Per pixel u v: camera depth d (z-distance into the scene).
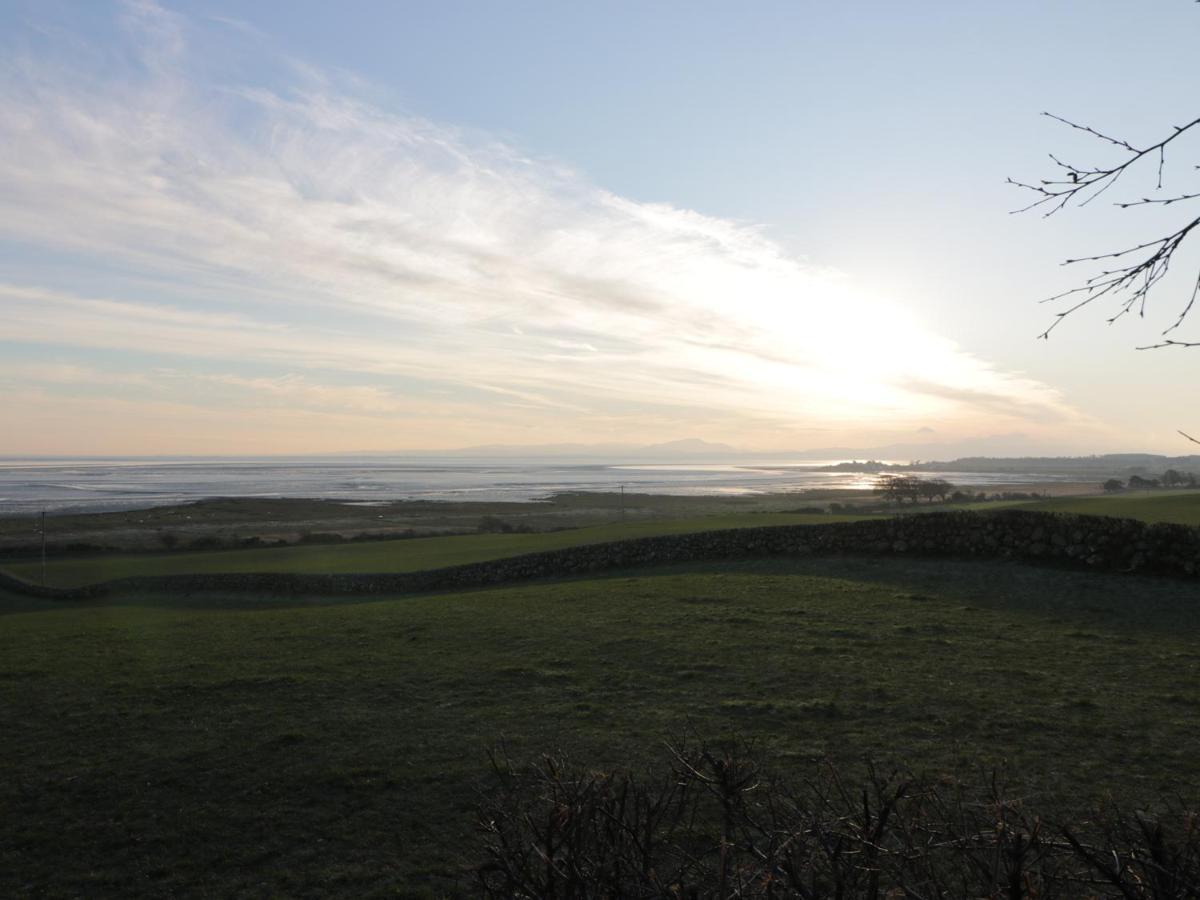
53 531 81.12
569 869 3.61
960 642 15.67
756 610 19.42
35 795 9.92
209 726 12.29
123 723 12.61
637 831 3.83
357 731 11.80
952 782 8.88
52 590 39.22
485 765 10.19
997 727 10.83
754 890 3.69
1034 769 9.33
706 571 26.64
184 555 51.66
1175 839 7.14
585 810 3.92
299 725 12.18
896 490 100.25
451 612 21.75
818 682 13.23
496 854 3.98
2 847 8.66
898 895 3.75
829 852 3.60
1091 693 12.22
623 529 44.12
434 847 8.33
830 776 9.04
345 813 9.19
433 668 15.21
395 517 99.31
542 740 10.99
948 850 5.07
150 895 7.70
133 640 20.16
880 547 25.77
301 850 8.43
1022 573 21.72
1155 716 11.09
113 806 9.58
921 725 10.99
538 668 14.80
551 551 31.44
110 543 68.31
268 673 15.39
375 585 33.34
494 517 98.56
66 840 8.79
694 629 17.58
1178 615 17.20
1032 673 13.40
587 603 21.73
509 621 19.67
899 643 15.72
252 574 35.84
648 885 3.67
